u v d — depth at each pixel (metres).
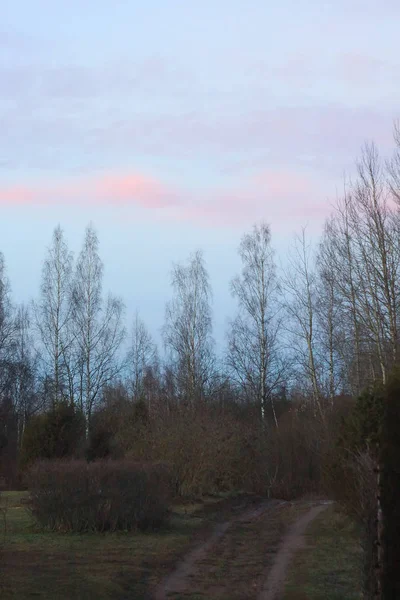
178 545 14.62
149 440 24.17
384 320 24.22
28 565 11.95
